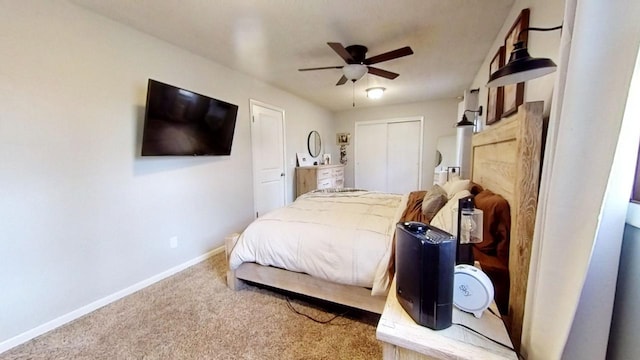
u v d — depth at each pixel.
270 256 2.01
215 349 1.59
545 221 0.82
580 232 0.72
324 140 5.91
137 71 2.30
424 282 0.89
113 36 2.12
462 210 1.17
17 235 1.66
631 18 0.61
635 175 0.73
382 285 1.59
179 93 2.44
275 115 4.25
